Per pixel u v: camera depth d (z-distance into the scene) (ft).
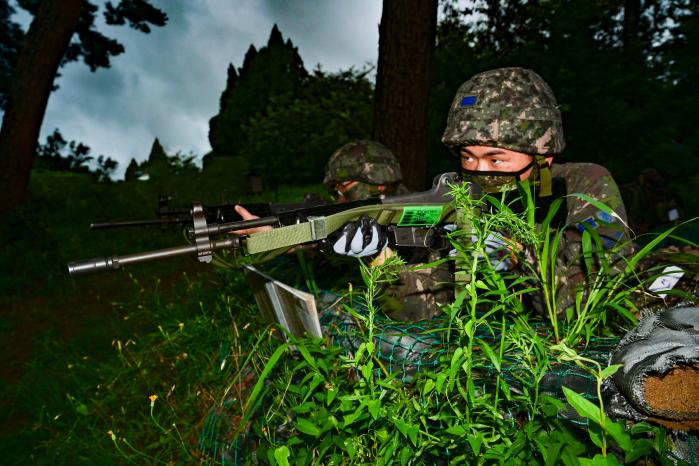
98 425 10.12
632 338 4.40
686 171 20.47
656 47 24.40
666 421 3.96
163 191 48.26
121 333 14.73
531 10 27.76
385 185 11.88
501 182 7.73
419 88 18.60
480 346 4.93
